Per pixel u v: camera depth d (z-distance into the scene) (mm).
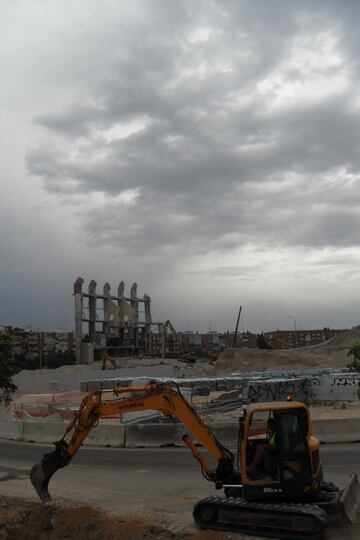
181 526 10516
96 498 13109
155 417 24812
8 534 10977
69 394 46000
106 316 114125
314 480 10188
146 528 10250
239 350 75000
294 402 10914
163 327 128375
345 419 21781
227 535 9734
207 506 10297
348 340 70312
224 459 11016
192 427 11164
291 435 10250
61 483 15008
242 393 37062
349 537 9578
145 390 11578
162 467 17172
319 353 70625
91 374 70562
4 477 16188
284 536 9555
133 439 21656
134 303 123625
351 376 36688
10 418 32062
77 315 102688
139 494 13523
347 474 15055
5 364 38750
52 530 10805
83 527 10609
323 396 36594
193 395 37844
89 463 18109
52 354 127375
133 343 120625
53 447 22406
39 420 27203
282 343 182375
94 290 109812
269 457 10312
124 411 11609
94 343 105812
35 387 61656
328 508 9961
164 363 104688
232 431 21281
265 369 69375
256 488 10203
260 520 9805
